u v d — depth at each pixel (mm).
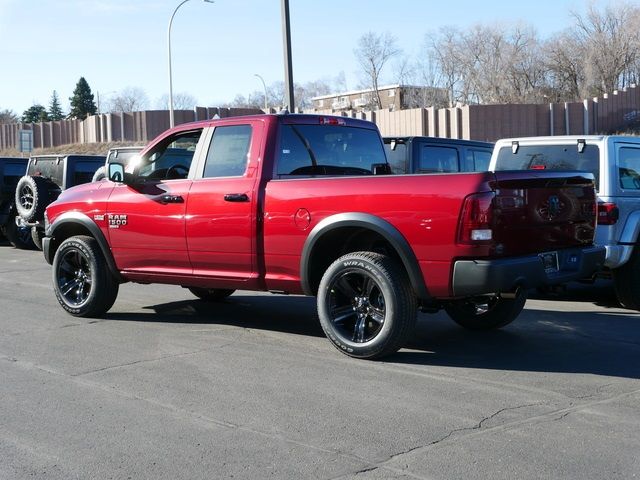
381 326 5906
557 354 6332
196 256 6934
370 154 7469
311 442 4242
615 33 60344
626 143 8391
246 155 6664
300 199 6195
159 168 7406
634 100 41562
